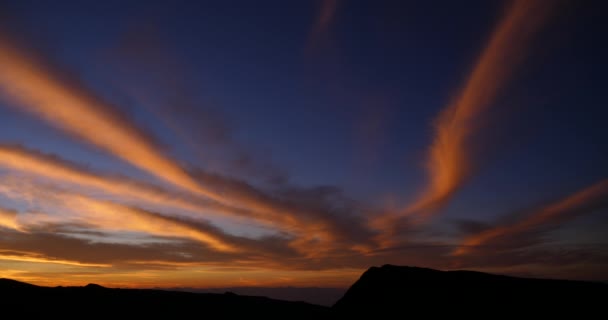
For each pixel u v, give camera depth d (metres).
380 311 41.66
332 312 45.31
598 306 34.53
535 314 34.59
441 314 37.75
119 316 40.50
